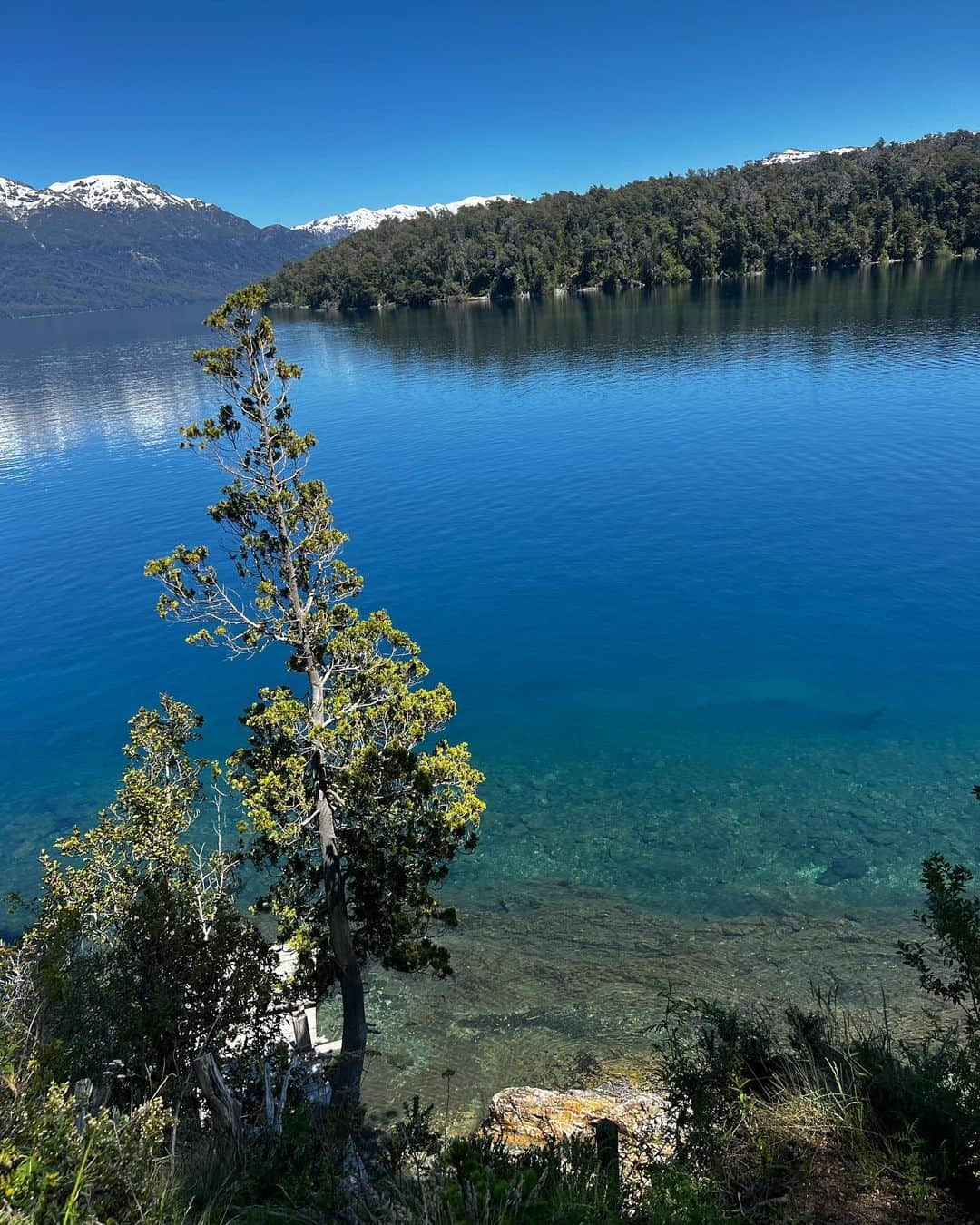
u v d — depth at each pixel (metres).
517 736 37.03
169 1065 13.07
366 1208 7.80
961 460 68.88
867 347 120.19
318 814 18.92
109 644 52.12
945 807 29.00
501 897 26.75
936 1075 8.38
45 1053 9.85
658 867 27.58
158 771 20.92
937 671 38.56
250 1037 14.69
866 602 46.66
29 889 29.19
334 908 18.28
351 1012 17.94
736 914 25.08
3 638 53.88
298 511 19.83
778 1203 7.29
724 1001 21.52
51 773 37.84
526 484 76.06
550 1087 19.06
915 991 21.17
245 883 28.52
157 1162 8.30
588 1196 7.43
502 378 129.62
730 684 39.41
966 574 48.59
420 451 91.12
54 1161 7.03
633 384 114.62
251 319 19.50
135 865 18.66
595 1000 22.06
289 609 20.48
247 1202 8.73
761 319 158.50
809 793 30.66
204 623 54.22
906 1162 7.47
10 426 122.38
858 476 68.06
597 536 61.81
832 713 35.97
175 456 100.62
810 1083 8.91
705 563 54.88
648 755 34.41
